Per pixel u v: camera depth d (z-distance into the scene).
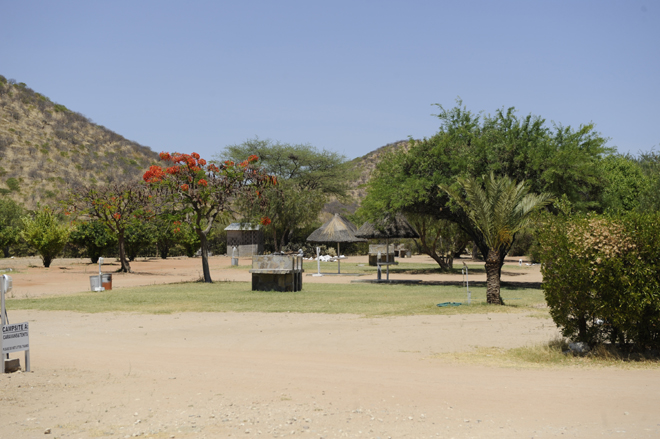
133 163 104.88
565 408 5.80
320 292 21.73
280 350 10.06
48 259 39.97
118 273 35.50
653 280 8.79
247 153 63.47
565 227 10.04
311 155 64.94
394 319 13.93
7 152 88.88
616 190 31.89
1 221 48.53
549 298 9.89
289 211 53.97
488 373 7.88
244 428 5.15
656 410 5.69
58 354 9.45
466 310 15.33
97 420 5.46
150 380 7.30
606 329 9.61
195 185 27.11
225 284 26.25
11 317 14.91
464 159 24.89
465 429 5.06
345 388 6.82
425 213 27.83
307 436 4.91
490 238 16.38
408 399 6.24
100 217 36.00
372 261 43.66
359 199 85.38
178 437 4.91
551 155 24.31
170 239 54.19
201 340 11.23
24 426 5.26
